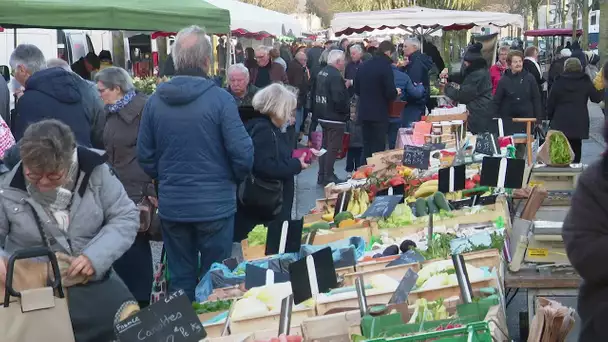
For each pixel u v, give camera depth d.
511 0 71.06
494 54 22.62
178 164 6.18
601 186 3.21
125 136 7.03
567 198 7.90
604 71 5.33
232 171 6.33
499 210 7.28
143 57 22.80
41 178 4.03
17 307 3.82
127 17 9.66
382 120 13.11
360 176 9.98
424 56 15.30
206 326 5.08
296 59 17.89
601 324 3.24
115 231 4.37
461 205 7.61
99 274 4.29
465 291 4.57
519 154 11.82
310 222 8.18
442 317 4.53
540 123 12.97
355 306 5.18
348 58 19.05
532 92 12.73
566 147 8.20
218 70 24.38
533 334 4.68
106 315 4.32
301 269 4.63
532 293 5.77
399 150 10.30
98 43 19.77
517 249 5.92
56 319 3.88
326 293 5.30
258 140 7.41
